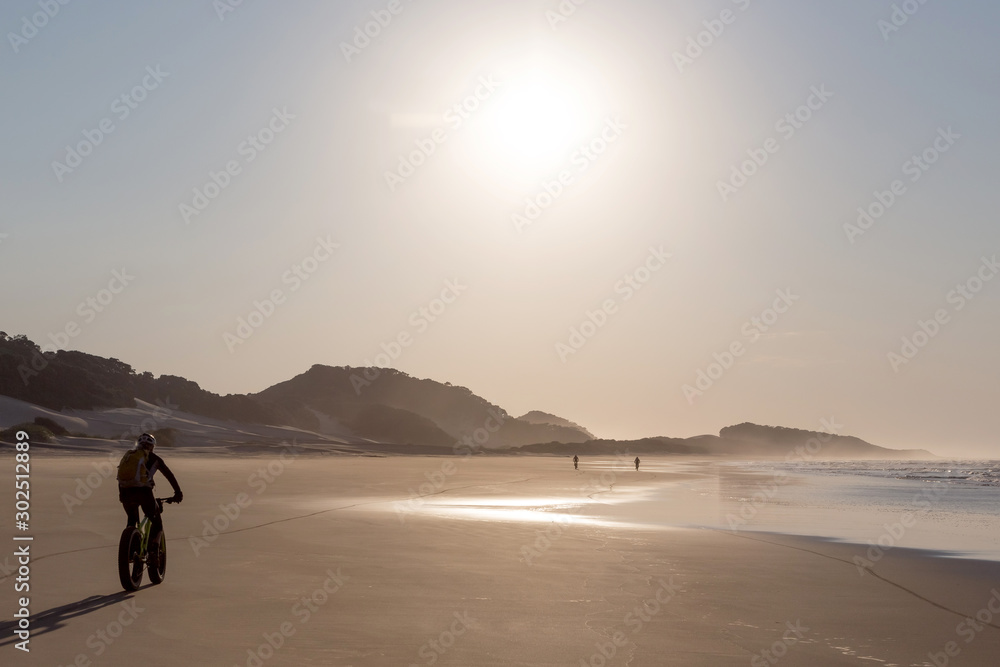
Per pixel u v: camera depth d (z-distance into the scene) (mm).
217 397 195125
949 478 76562
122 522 19031
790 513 29719
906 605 10578
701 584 11953
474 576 12250
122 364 185750
